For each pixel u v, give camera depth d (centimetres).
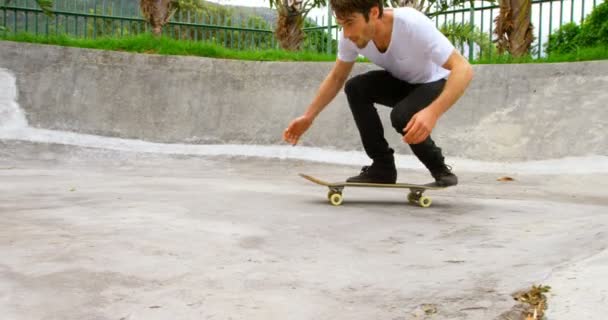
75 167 610
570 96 665
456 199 417
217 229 277
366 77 376
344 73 373
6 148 652
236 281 200
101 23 1084
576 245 241
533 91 685
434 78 358
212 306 176
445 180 369
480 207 371
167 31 1148
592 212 347
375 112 378
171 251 235
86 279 198
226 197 385
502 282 194
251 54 857
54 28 1026
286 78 775
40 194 389
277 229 282
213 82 779
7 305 174
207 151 702
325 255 236
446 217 329
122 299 180
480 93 704
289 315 170
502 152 646
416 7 930
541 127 652
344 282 200
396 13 334
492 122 676
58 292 185
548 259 220
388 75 375
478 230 289
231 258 228
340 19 329
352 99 377
